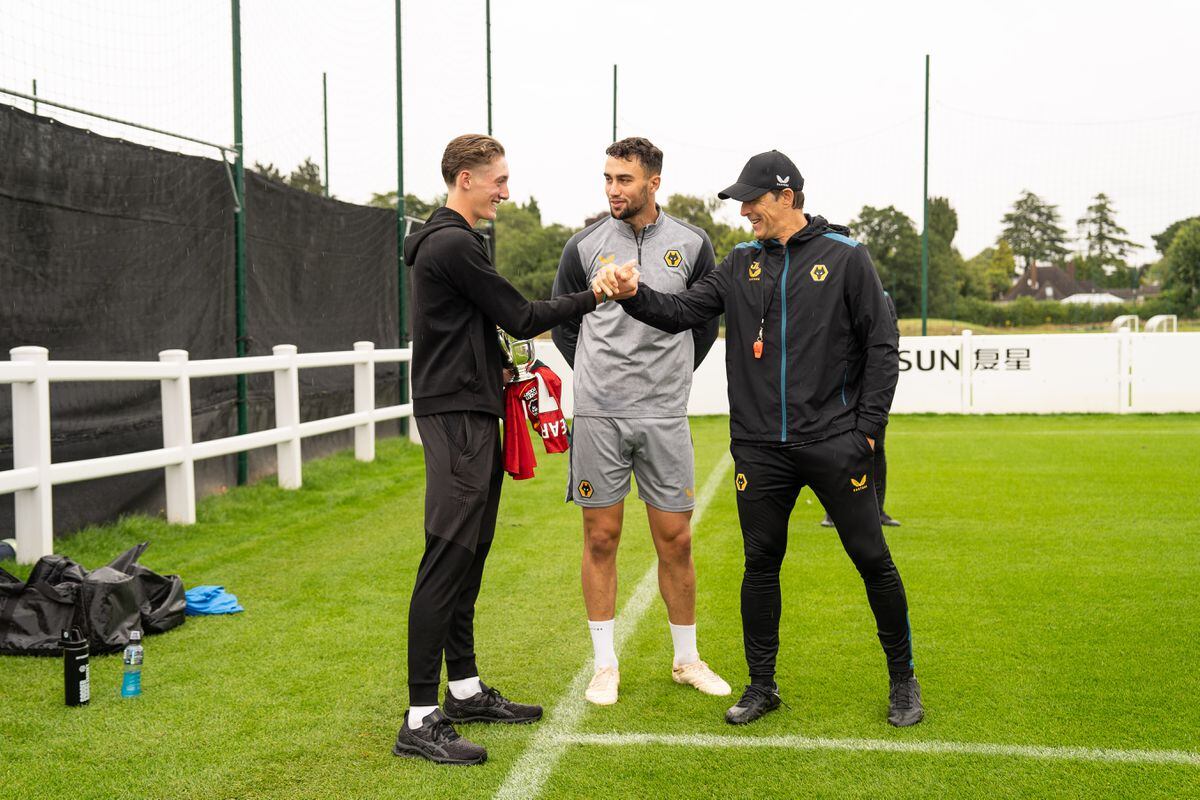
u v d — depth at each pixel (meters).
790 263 3.29
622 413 3.56
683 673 3.70
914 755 3.03
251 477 8.45
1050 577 5.14
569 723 3.34
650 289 3.40
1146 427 12.20
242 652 4.09
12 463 5.66
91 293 6.39
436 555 3.13
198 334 7.63
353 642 4.23
